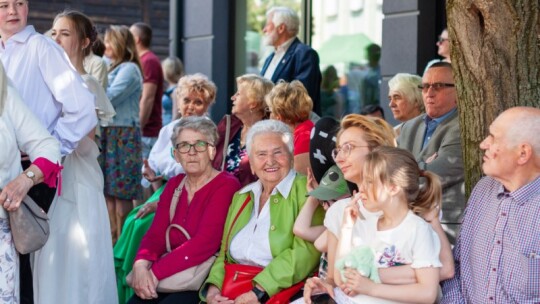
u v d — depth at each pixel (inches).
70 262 204.2
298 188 190.7
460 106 172.6
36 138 184.1
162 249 206.4
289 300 183.8
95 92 228.2
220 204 201.9
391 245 157.6
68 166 206.4
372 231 160.7
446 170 203.8
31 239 180.1
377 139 171.6
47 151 183.6
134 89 307.0
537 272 150.6
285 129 194.2
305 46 301.9
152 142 357.4
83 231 205.8
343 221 162.7
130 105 307.1
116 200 306.0
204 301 195.3
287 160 192.1
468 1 165.9
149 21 571.8
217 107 412.8
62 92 197.9
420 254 155.5
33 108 198.8
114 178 301.1
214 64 412.5
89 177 209.0
